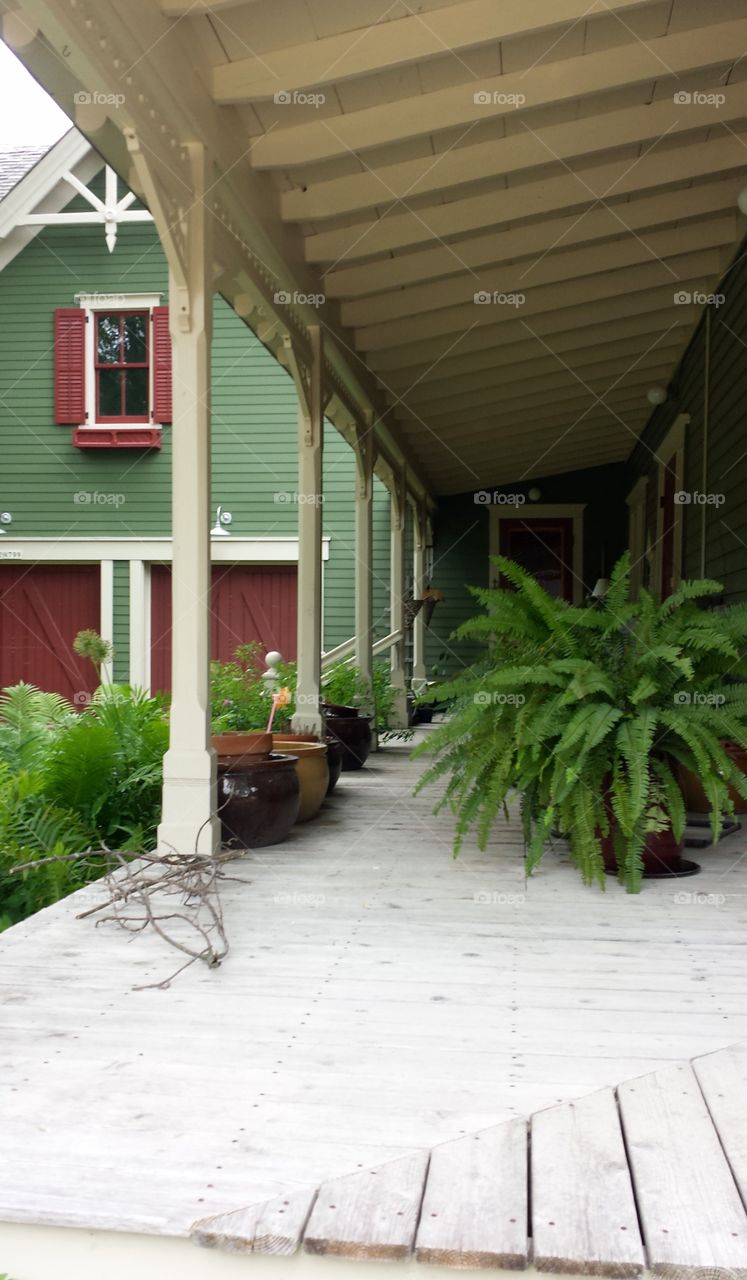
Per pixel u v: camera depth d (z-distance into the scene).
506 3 3.75
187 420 3.88
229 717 6.10
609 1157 1.67
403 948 2.85
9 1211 1.54
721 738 3.78
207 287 3.87
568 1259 1.42
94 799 4.73
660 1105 1.86
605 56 4.20
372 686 8.32
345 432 7.54
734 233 5.89
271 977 2.60
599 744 3.56
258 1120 1.81
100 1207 1.54
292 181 4.84
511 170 4.79
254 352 11.62
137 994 2.47
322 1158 1.68
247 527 11.62
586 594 11.79
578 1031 2.22
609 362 8.16
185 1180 1.61
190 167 3.79
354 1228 1.48
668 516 8.42
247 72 3.88
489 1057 2.08
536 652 3.74
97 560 11.61
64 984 2.54
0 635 11.79
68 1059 2.08
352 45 3.81
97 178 11.67
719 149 5.15
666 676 3.65
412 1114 1.83
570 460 11.34
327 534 11.63
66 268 11.55
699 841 4.31
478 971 2.64
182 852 3.90
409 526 11.97
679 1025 2.26
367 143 4.35
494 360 7.39
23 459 11.64
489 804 3.65
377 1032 2.22
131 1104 1.88
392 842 4.39
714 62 4.18
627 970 2.65
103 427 11.48
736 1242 1.44
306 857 4.07
